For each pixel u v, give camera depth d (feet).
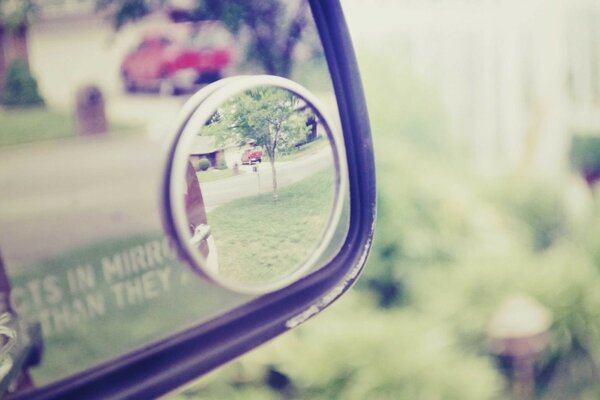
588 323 11.76
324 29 3.44
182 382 3.02
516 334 11.19
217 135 3.03
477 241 12.19
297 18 3.37
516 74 13.91
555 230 12.88
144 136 2.99
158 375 2.99
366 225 3.58
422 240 11.83
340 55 3.46
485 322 11.41
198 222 2.97
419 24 12.75
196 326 3.08
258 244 3.16
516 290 11.80
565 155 13.92
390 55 12.44
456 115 13.30
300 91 3.28
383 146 12.10
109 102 2.98
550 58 14.07
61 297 2.93
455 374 10.64
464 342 11.24
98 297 2.96
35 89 2.89
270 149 3.18
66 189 2.92
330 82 3.44
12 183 2.87
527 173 13.57
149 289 3.01
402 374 10.32
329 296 3.40
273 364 9.94
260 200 3.16
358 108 3.51
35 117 2.89
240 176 3.10
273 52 3.29
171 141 2.97
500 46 13.71
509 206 12.95
